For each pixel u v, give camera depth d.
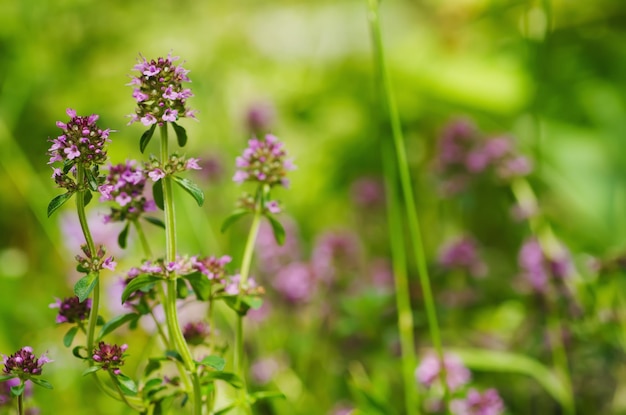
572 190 0.90
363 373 0.69
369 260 0.95
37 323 0.73
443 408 0.61
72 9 0.96
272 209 0.49
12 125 0.88
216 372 0.46
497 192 0.91
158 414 0.47
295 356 0.71
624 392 0.65
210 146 0.90
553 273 0.66
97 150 0.43
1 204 0.92
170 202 0.45
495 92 0.95
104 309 0.71
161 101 0.44
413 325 0.72
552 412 0.68
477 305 0.82
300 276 0.75
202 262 0.47
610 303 0.64
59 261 0.86
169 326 0.47
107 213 0.48
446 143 0.82
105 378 0.64
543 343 0.69
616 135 0.95
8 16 0.91
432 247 0.98
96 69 0.99
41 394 0.61
